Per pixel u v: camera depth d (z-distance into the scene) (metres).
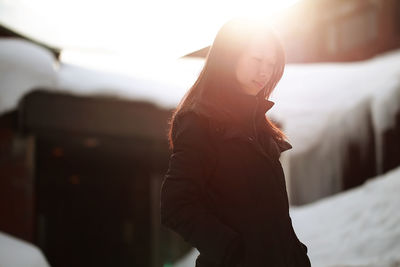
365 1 15.66
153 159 10.60
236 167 1.42
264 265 1.38
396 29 15.40
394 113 9.94
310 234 7.55
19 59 7.95
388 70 10.84
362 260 6.14
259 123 1.57
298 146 10.10
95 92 8.15
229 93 1.51
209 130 1.44
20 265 5.50
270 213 1.42
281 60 1.60
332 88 10.93
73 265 11.19
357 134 10.20
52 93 7.89
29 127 7.75
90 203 11.41
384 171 9.95
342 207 8.03
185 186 1.38
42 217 10.68
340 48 16.17
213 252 1.33
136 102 8.29
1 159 7.71
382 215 7.27
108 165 11.20
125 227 11.55
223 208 1.41
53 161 10.54
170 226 1.40
